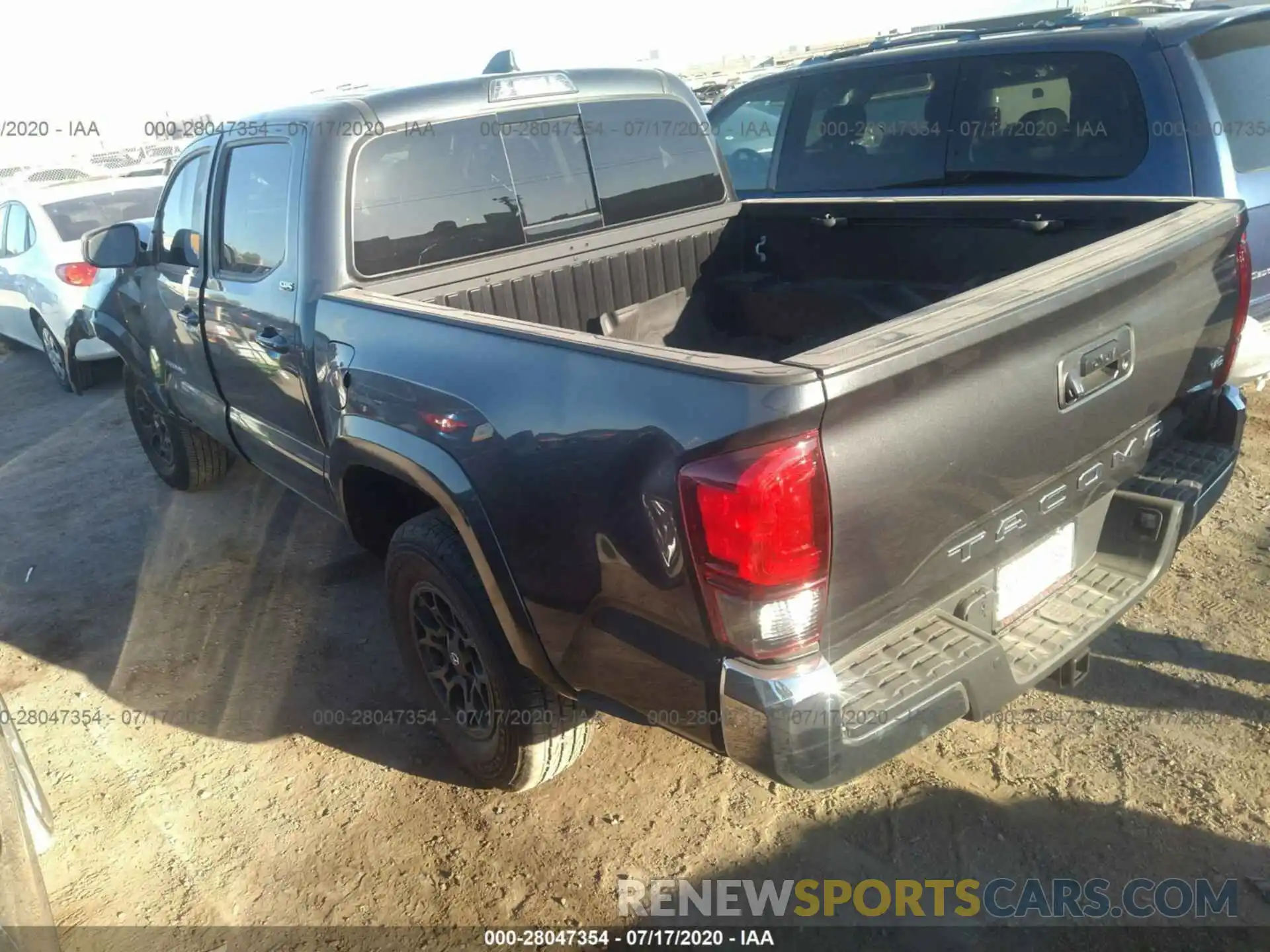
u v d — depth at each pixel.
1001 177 4.70
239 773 3.15
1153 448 2.74
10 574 4.63
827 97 5.44
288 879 2.71
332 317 2.96
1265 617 3.31
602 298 3.73
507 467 2.28
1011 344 2.02
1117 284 2.19
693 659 2.01
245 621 4.04
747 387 1.75
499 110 3.36
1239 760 2.73
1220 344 2.78
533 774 2.79
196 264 3.96
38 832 2.79
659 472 1.90
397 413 2.66
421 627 2.98
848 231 3.74
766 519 1.76
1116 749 2.83
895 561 2.00
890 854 2.58
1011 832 2.59
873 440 1.85
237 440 4.09
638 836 2.74
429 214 3.26
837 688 1.93
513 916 2.52
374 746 3.23
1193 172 4.07
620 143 3.73
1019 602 2.44
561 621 2.31
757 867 2.59
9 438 6.71
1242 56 4.32
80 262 7.13
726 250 4.11
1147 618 3.38
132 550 4.79
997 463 2.10
